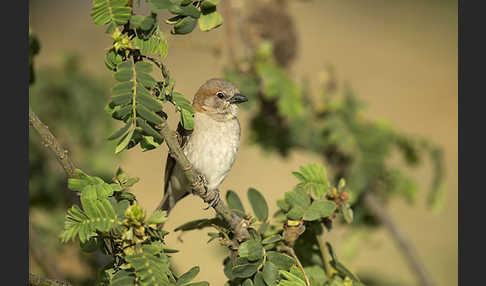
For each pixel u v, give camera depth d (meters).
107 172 11.19
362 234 11.40
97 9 5.28
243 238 6.50
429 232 18.61
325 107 11.58
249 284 6.15
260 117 11.90
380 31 31.33
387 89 26.31
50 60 23.30
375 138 11.22
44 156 10.34
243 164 23.14
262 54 11.00
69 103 11.73
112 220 5.51
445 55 28.97
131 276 5.43
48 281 5.62
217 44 11.05
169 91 5.64
